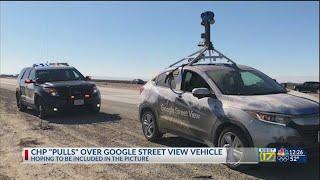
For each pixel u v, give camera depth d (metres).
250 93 5.74
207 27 6.88
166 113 6.66
